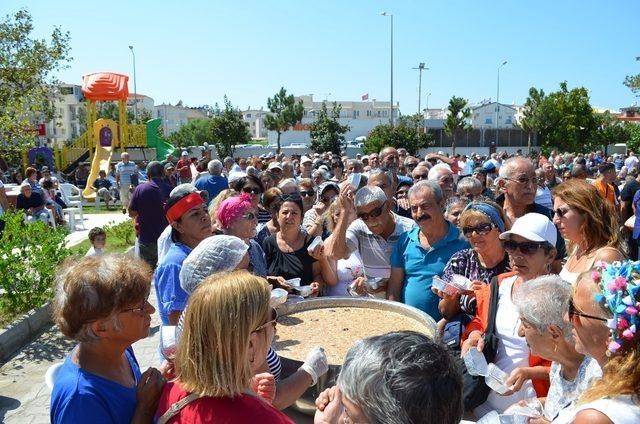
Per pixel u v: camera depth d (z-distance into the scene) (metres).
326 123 37.47
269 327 1.80
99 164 26.11
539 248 2.85
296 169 17.25
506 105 82.12
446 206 5.35
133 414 1.89
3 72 19.98
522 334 2.53
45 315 6.64
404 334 1.49
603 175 10.24
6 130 15.53
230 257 2.57
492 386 2.44
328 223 4.86
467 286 3.16
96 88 26.64
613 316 1.62
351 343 2.78
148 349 5.92
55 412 1.85
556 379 2.30
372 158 11.14
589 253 3.18
